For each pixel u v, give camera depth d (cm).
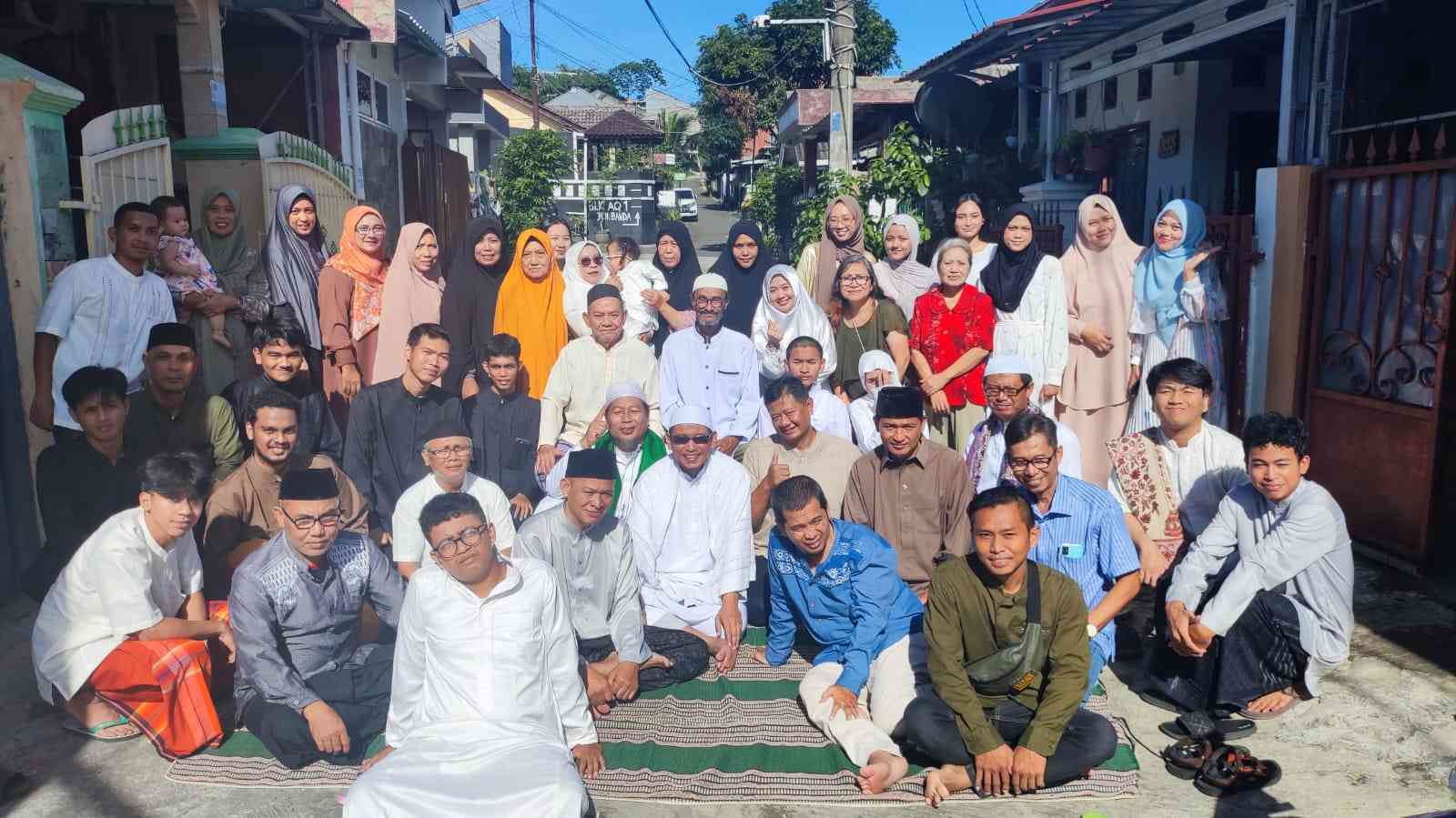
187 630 387
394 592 402
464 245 632
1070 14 793
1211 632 385
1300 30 605
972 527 339
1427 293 504
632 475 504
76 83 859
